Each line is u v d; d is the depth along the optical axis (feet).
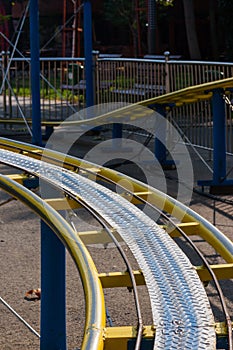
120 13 104.12
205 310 12.59
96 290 12.46
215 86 34.40
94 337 11.03
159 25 108.58
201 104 46.39
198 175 40.22
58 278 16.52
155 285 13.44
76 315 21.07
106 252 26.48
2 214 33.17
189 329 11.92
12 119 56.90
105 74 55.01
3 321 20.97
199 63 45.80
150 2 90.58
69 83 69.21
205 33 104.06
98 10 113.60
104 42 119.55
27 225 31.37
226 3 85.97
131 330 11.85
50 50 112.57
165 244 15.34
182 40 107.04
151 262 14.42
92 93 53.72
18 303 22.29
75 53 96.32
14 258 26.66
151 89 51.06
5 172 41.37
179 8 103.76
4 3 125.18
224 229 30.09
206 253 26.13
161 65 50.03
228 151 45.14
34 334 19.66
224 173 36.52
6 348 19.04
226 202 34.91
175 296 13.03
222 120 36.29
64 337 16.85
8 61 59.47
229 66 44.19
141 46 104.47
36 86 45.73
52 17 116.26
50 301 16.60
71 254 13.83
